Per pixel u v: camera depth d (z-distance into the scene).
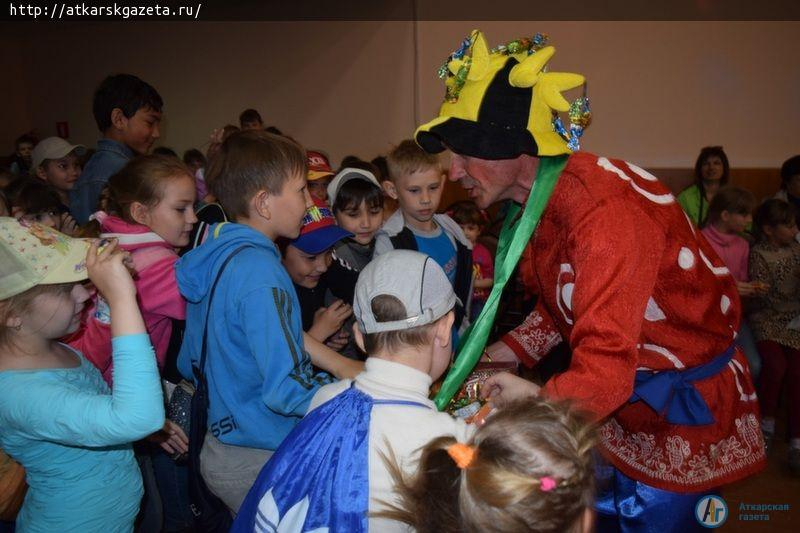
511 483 0.78
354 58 6.54
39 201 2.51
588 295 1.20
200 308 1.53
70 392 1.27
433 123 1.32
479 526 0.80
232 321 1.42
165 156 1.97
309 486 1.02
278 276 1.45
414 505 0.87
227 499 1.54
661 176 5.75
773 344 3.23
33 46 8.48
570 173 1.33
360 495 0.98
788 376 3.12
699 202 4.59
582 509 0.82
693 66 5.58
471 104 1.31
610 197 1.26
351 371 1.70
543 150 1.28
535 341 1.74
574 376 1.15
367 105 6.56
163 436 1.78
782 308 3.19
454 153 1.40
